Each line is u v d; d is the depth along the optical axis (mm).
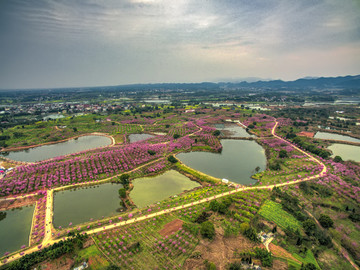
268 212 77688
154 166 116062
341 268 55781
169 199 86938
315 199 86562
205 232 64312
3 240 66750
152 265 56219
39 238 66000
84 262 56094
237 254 58750
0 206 83562
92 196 91438
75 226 71188
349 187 93688
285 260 57125
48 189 94875
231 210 78812
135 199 88625
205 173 113312
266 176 108250
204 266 55125
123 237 65000
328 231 68500
